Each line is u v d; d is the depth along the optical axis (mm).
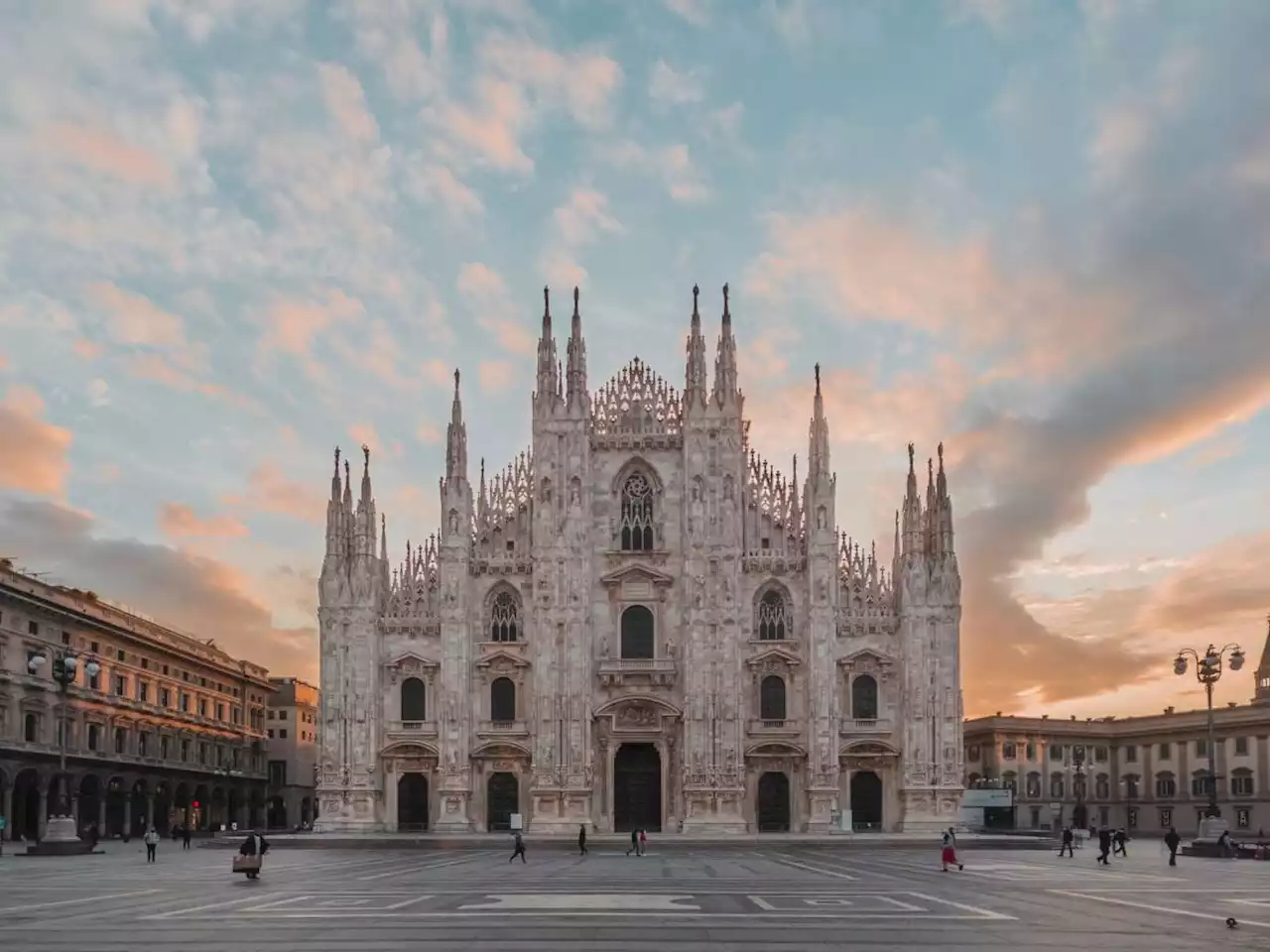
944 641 106750
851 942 30953
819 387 111250
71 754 114000
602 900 42906
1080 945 30625
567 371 112375
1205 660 76562
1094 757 171250
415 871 63031
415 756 108500
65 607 114188
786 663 108375
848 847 94312
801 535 110625
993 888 50250
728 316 112688
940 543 108188
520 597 110750
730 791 105250
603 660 108500
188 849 95812
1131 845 110062
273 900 43062
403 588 111375
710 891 47938
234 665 156250
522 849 72750
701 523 109250
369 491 111500
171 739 137375
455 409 112500
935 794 104688
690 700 106688
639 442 112375
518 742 108062
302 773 180250
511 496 112938
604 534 111562
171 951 29156
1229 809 151250
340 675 109000
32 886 51688
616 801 108375
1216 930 34000
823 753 105562
